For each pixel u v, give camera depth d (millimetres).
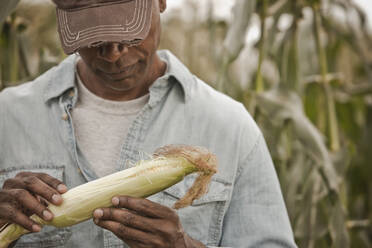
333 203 2574
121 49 1312
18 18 2447
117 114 1543
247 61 3348
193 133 1554
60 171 1525
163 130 1538
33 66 2770
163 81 1543
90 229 1498
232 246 1536
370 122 3424
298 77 2879
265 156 1600
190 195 1271
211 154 1257
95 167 1513
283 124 2643
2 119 1595
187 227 1510
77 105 1573
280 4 2824
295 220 2729
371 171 3430
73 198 1248
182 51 3514
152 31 1379
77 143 1517
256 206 1542
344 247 2580
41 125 1564
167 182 1258
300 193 2916
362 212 3514
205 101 1588
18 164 1560
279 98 2600
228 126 1569
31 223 1246
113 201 1221
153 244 1234
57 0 1343
